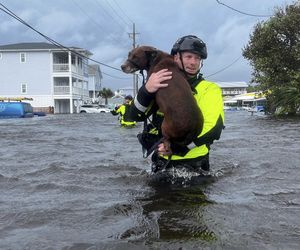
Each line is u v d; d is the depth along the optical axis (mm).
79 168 5867
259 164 5980
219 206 3662
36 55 57812
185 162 4770
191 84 4535
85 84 69812
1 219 3432
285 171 5430
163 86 4027
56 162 6516
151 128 4547
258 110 47812
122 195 4180
